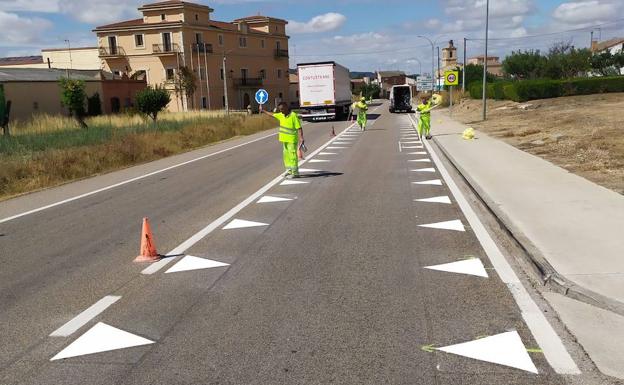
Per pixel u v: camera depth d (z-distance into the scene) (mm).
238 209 9672
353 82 147875
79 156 16391
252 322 4770
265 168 15305
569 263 5664
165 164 17484
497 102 45062
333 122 39344
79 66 74562
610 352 4008
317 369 3918
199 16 71312
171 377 3887
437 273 5891
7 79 43312
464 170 12656
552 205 8438
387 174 13242
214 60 73125
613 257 5793
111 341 4492
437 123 32906
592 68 63312
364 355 4102
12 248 7645
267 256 6727
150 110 38062
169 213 9625
